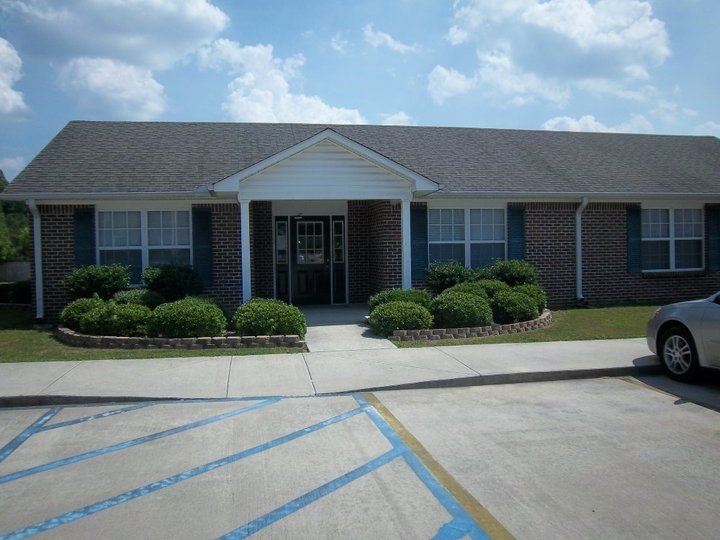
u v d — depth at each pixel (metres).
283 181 12.41
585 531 3.91
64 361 9.02
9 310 16.92
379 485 4.66
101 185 13.28
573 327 12.12
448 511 4.21
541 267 15.42
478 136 18.80
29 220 14.05
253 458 5.26
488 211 15.32
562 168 16.64
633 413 6.57
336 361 8.96
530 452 5.36
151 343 9.92
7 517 4.20
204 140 16.31
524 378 8.11
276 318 10.42
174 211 13.88
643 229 16.30
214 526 4.02
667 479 4.75
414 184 12.84
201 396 7.22
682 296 16.45
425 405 6.93
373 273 15.88
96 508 4.32
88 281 12.57
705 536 3.85
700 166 17.92
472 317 11.13
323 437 5.80
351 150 12.55
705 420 6.31
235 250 14.01
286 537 3.87
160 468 5.06
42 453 5.46
